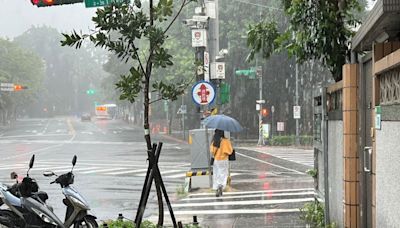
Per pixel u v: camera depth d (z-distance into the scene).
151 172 13.41
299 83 79.94
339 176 12.91
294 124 83.75
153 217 19.30
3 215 14.73
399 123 8.31
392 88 8.83
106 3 18.08
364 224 11.19
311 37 14.92
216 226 16.61
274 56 80.50
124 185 30.42
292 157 51.88
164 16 14.57
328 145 14.48
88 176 35.03
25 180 14.57
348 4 15.87
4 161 46.69
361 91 11.33
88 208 14.92
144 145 71.00
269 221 17.12
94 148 64.88
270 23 17.69
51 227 14.62
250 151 61.84
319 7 14.67
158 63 13.49
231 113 87.88
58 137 91.50
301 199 22.69
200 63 18.98
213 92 25.72
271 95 84.12
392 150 8.70
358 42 11.41
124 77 13.58
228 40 81.38
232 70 83.00
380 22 9.08
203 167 26.55
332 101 13.88
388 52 9.80
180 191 26.41
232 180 31.45
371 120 10.61
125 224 14.27
